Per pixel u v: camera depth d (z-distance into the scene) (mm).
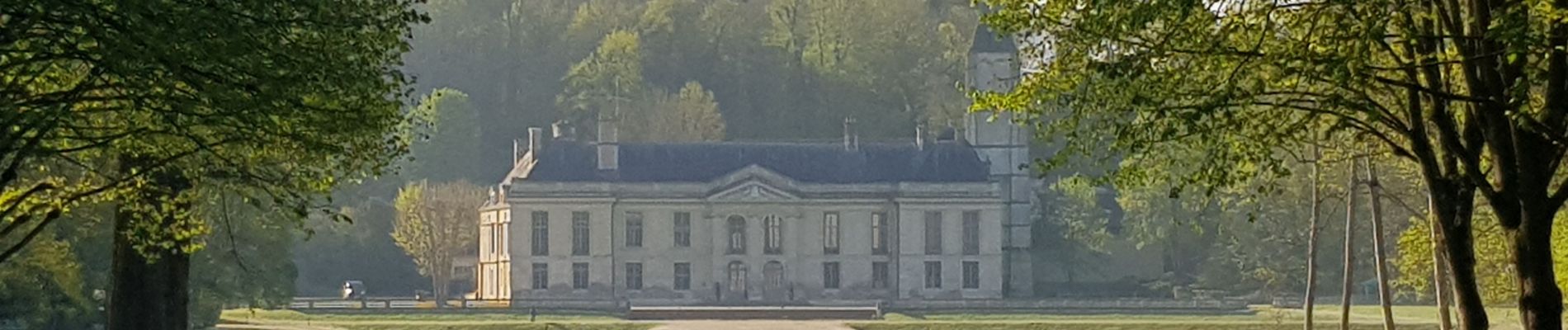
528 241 148750
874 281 151250
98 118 31922
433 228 154000
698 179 151500
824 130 199875
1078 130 32625
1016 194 159250
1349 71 24688
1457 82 31375
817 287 151000
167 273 37188
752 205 150875
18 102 28219
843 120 198625
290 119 29234
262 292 84188
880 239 151875
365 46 30094
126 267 36875
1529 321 26219
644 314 128375
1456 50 28484
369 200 173625
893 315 130500
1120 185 31766
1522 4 23234
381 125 31234
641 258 149875
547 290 148500
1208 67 27047
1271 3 26703
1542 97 30250
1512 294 54594
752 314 129125
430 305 133000
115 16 25719
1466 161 27141
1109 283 161750
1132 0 26016
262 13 27234
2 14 25688
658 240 150375
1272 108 28984
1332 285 136375
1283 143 29875
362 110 29891
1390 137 38281
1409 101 28094
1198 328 105000
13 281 53625
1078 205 160750
